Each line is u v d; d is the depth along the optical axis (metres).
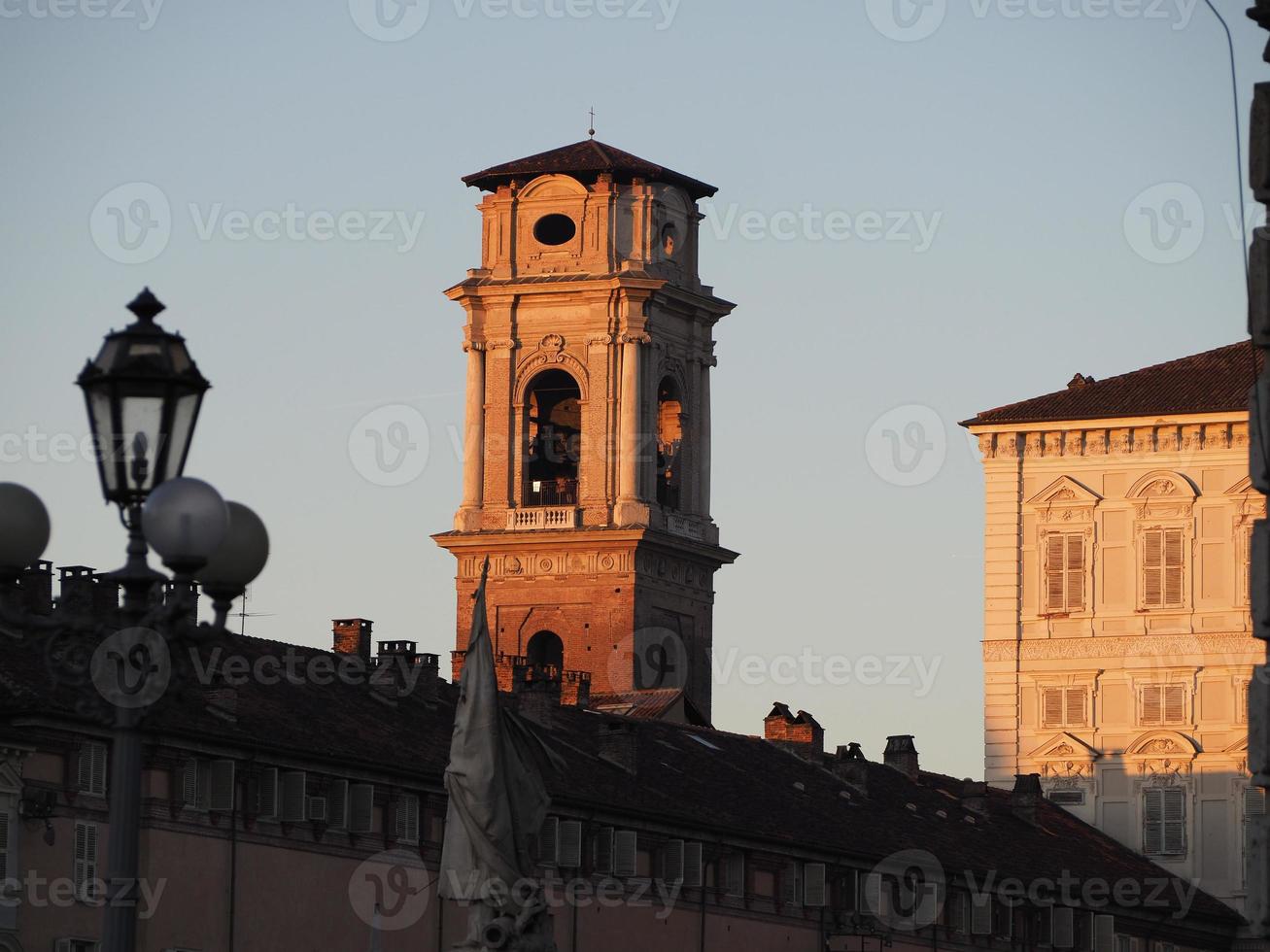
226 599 45.38
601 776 140.25
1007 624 199.12
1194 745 193.50
